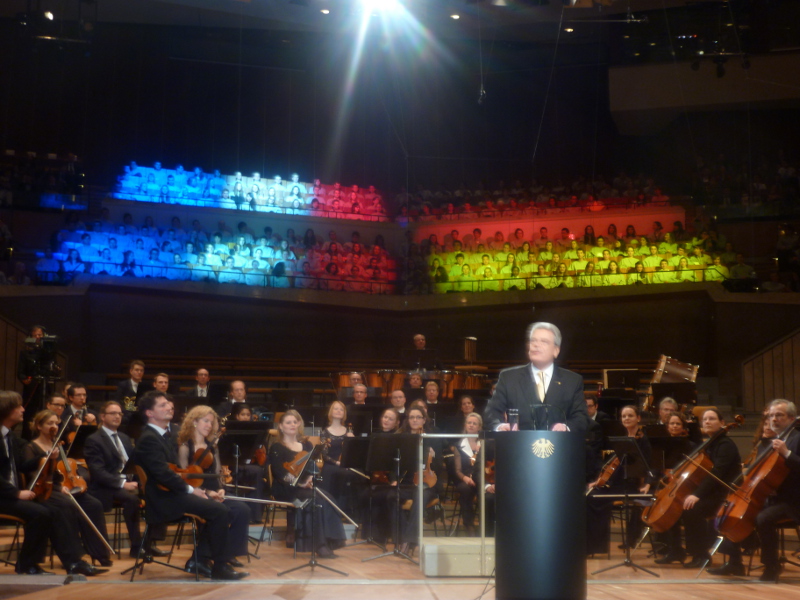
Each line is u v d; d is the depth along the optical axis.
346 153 21.64
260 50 21.39
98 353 16.23
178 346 16.86
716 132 19.91
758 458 6.20
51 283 15.92
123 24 20.36
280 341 17.56
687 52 18.78
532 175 21.47
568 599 3.64
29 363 10.05
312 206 20.09
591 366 16.67
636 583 5.62
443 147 21.83
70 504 6.17
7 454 6.07
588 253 18.19
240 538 6.06
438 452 8.16
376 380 12.02
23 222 17.47
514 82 21.73
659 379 11.55
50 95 19.62
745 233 18.36
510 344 17.75
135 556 6.93
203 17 19.92
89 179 19.64
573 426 4.28
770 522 5.88
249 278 17.78
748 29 18.36
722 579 5.92
